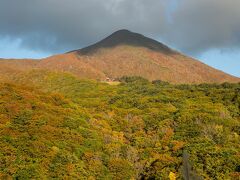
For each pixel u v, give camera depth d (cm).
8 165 3719
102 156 4394
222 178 3719
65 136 4456
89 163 4184
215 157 4016
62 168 3881
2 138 4031
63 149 4200
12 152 3869
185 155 979
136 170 4425
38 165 3791
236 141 4700
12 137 4075
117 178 4153
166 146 4847
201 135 4956
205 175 3797
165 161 4291
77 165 4000
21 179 3581
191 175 964
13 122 4438
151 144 5156
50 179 3734
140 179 4297
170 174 3872
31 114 4666
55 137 4359
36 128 4366
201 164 3959
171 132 5278
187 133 5088
